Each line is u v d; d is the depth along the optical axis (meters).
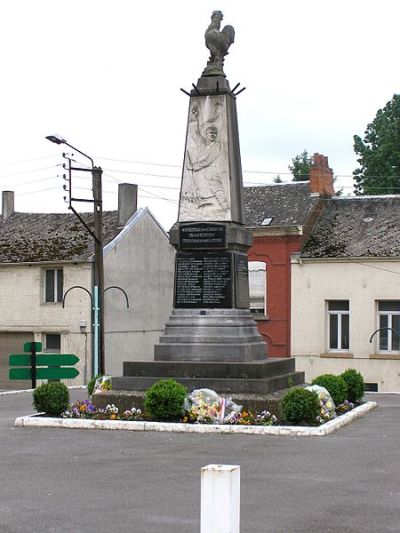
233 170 19.59
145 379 18.12
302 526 9.22
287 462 12.82
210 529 6.25
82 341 40.59
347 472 12.06
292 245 40.09
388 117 56.62
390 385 38.19
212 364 18.02
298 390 16.23
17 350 42.22
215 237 19.08
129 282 42.75
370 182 55.69
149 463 12.84
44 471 12.31
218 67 19.78
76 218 44.53
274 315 40.22
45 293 41.94
